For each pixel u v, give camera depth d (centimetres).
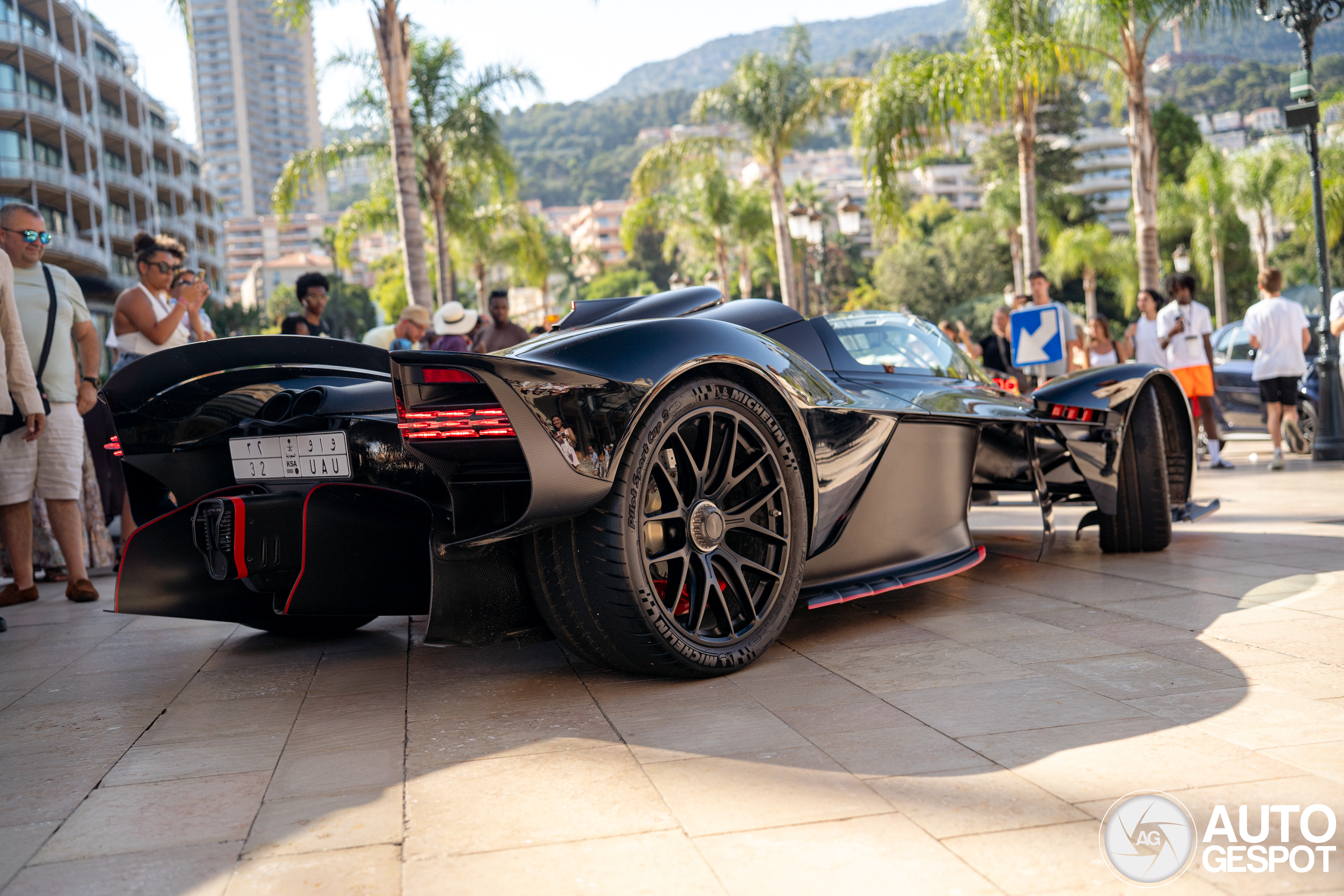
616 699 211
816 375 254
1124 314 5347
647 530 219
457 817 150
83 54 5488
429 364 194
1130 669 212
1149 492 353
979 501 406
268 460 250
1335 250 4056
